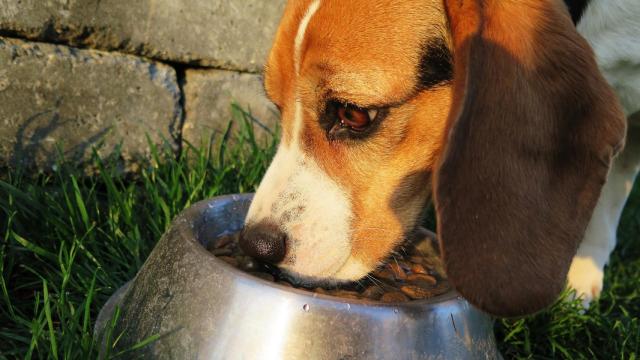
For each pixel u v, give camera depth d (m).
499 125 0.74
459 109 0.73
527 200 0.74
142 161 1.01
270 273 0.79
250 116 1.06
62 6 0.96
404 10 0.77
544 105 0.75
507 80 0.74
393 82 0.77
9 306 0.81
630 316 0.95
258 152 1.03
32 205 0.91
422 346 0.74
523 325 0.89
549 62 0.75
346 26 0.76
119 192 0.95
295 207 0.78
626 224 1.14
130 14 0.99
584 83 0.75
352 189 0.79
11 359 0.80
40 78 0.96
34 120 0.96
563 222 0.75
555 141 0.75
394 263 0.82
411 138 0.78
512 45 0.74
